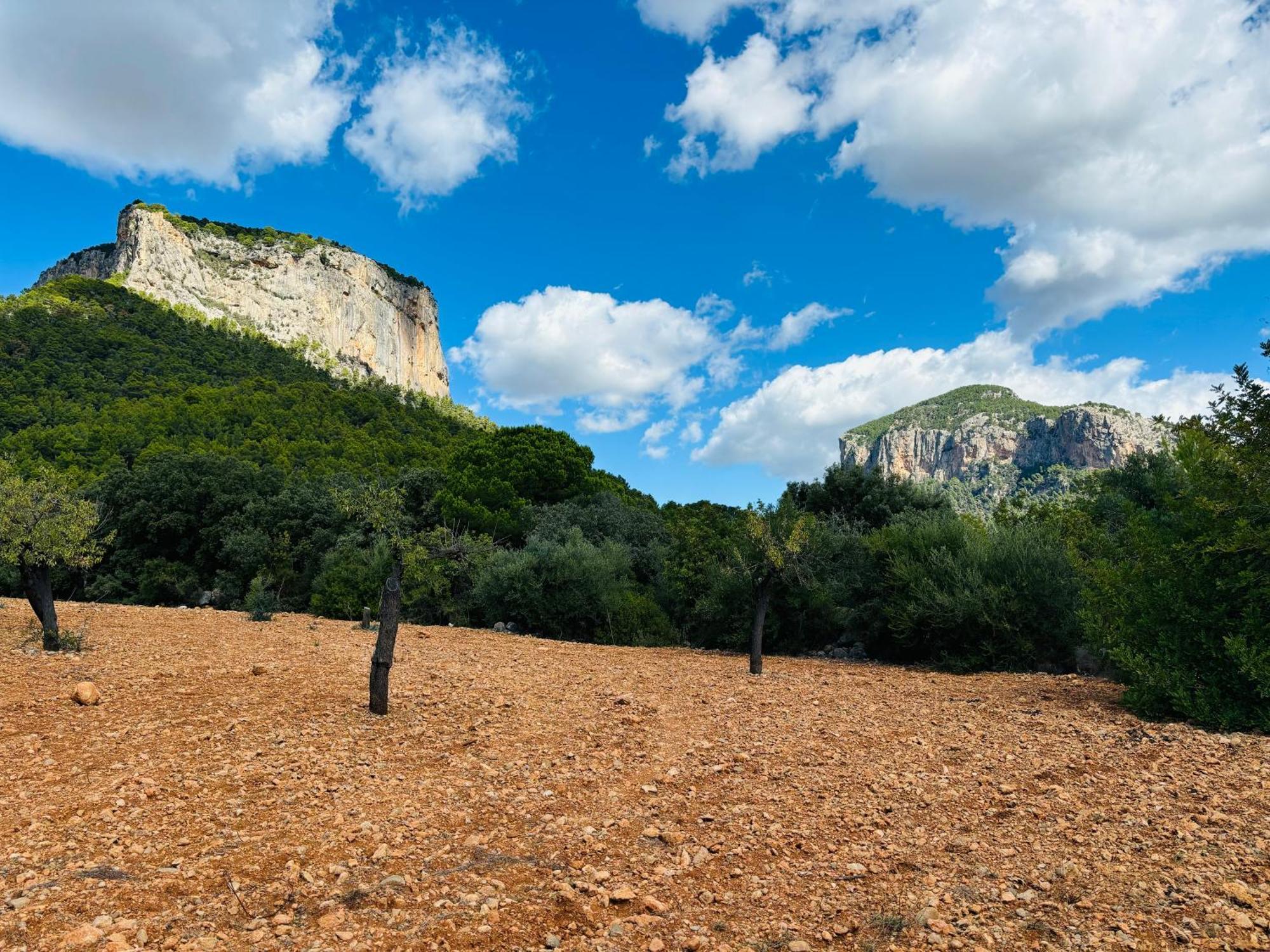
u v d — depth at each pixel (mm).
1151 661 9258
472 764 7191
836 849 5074
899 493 25844
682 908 4219
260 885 4328
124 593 37969
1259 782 5953
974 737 8203
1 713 8125
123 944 3527
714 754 7730
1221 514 9297
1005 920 3875
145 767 6477
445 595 25969
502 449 38688
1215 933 3574
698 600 21828
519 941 3787
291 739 7656
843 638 19562
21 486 13047
